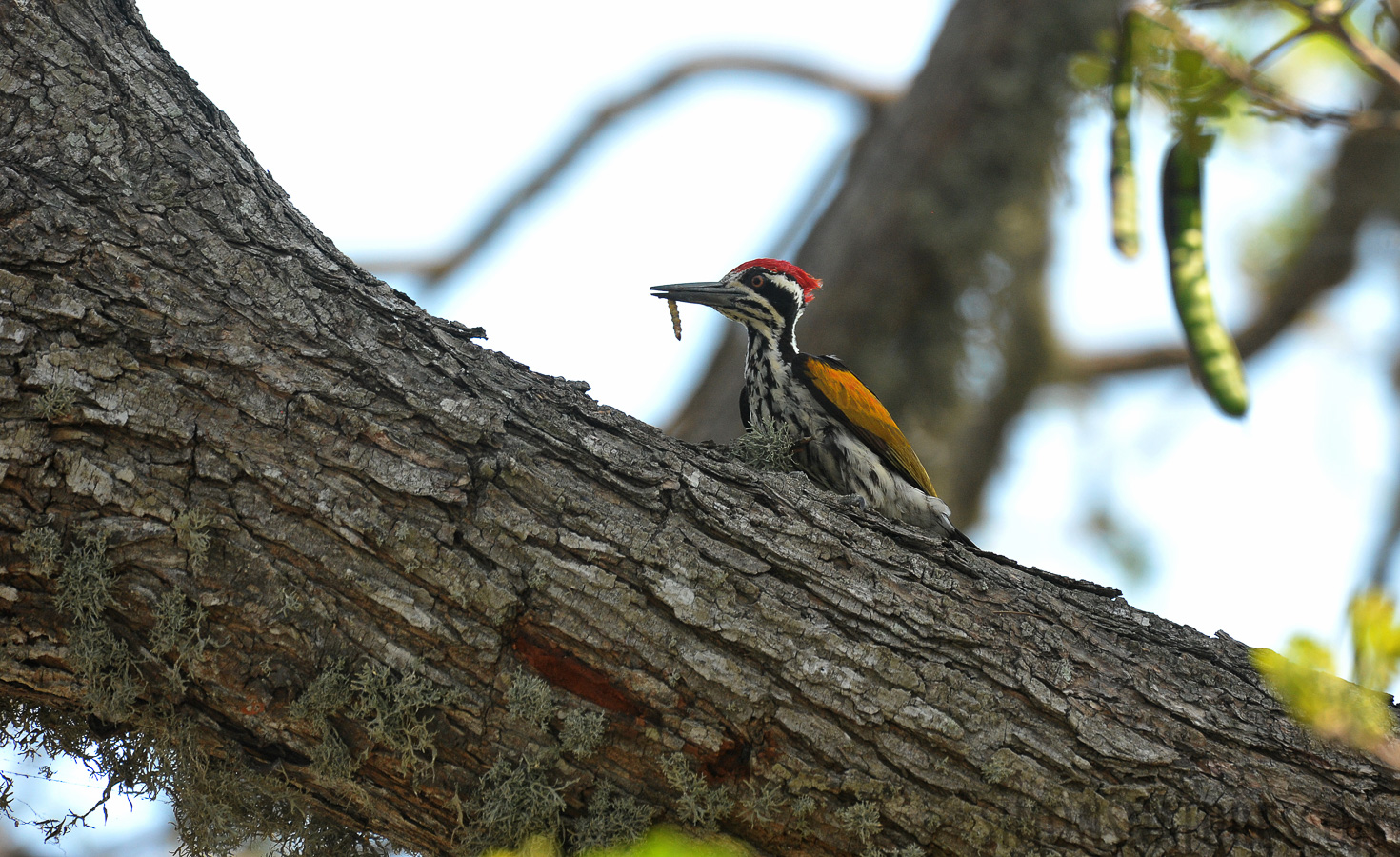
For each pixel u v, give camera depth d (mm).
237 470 7535
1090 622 8570
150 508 7383
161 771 7969
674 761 7562
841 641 7902
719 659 7707
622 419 8758
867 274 18828
